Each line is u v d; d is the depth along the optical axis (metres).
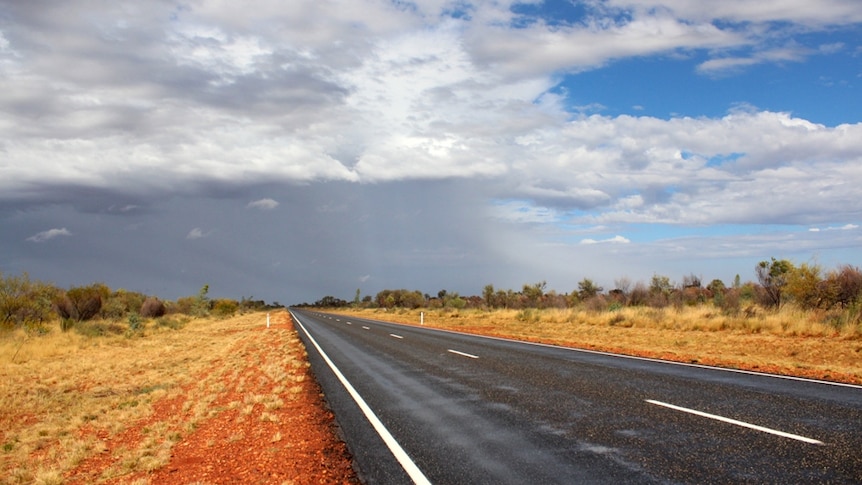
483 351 18.14
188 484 6.17
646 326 25.89
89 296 40.16
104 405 12.69
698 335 20.84
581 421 7.66
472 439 7.00
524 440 6.81
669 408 8.23
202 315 67.94
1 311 30.19
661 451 6.03
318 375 13.96
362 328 35.62
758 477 5.07
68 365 19.84
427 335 27.23
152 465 7.07
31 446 9.34
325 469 6.19
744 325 21.62
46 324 32.03
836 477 4.98
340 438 7.49
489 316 44.31
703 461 5.61
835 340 16.69
